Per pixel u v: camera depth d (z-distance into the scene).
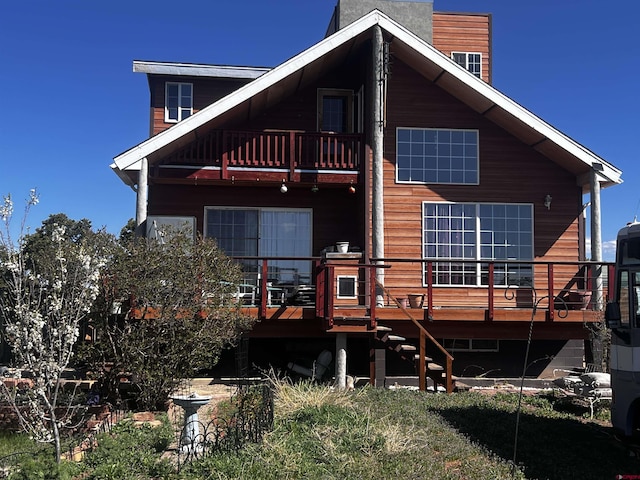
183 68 18.16
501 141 15.78
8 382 9.52
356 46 15.09
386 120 15.50
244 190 15.65
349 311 12.33
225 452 6.91
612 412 8.47
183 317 9.73
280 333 12.73
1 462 7.29
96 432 7.98
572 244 15.70
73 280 7.41
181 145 14.18
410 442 7.59
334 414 8.37
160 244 9.94
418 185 15.44
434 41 20.08
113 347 9.51
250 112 15.09
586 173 15.34
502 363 14.47
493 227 15.55
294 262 15.59
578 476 6.95
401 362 14.06
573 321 13.27
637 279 8.25
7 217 7.12
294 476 6.36
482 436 8.35
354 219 15.90
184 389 10.81
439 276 15.30
